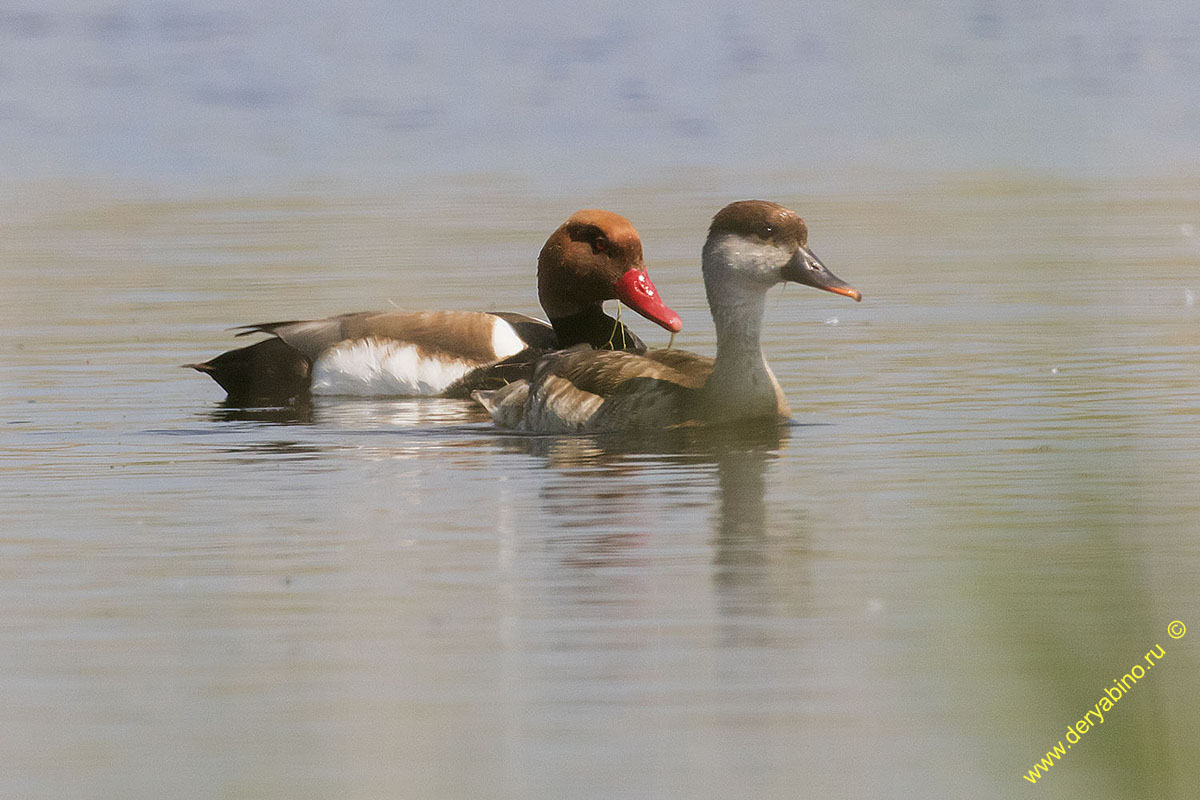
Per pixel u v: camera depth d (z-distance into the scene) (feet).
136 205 98.02
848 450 45.16
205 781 25.44
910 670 28.78
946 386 52.95
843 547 36.06
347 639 31.07
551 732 26.89
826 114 131.64
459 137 124.47
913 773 25.20
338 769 25.77
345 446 47.62
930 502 39.52
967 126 123.03
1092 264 74.28
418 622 31.86
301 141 123.65
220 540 37.73
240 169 111.75
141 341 62.75
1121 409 49.11
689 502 40.09
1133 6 182.29
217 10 200.34
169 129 129.39
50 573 35.45
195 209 96.17
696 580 33.99
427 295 70.13
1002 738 25.68
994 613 20.22
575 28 184.03
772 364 57.16
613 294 56.85
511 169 109.50
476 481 42.83
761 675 28.89
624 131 126.31
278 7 202.69
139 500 41.50
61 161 116.26
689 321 64.90
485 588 33.78
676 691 28.32
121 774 25.73
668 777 25.38
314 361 57.26
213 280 74.43
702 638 30.66
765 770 25.50
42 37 179.11
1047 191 97.45
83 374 57.72
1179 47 153.99
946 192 97.81
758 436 47.21
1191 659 27.76
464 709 27.76
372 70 158.51
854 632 30.71
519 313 63.46
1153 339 58.95
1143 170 103.76
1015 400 50.75
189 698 28.48
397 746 26.48
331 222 90.27
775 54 163.12
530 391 50.44
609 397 48.62
